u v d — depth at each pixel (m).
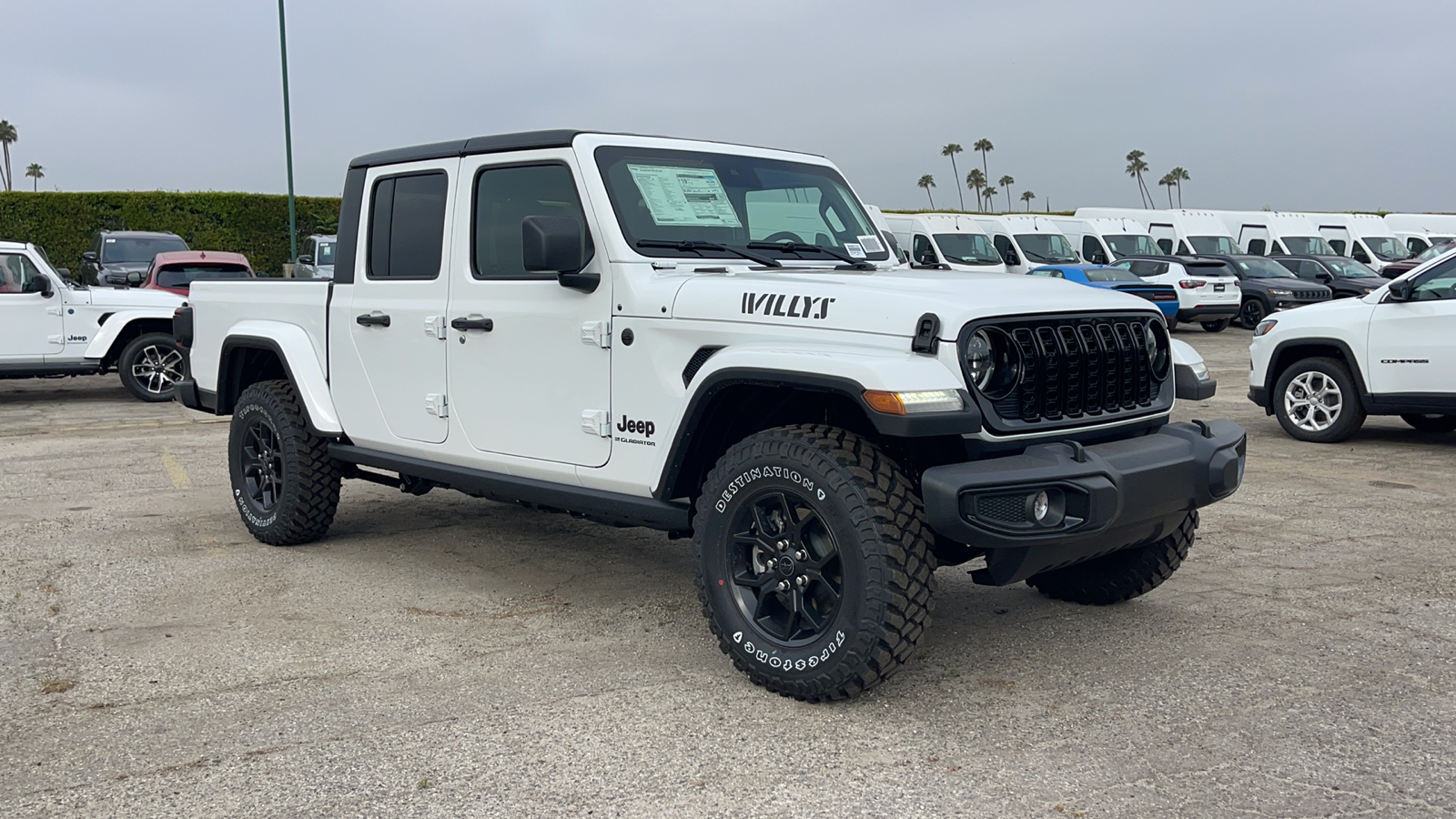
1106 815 2.99
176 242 20.98
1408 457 8.76
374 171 5.36
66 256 28.80
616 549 5.99
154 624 4.68
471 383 4.86
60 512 6.91
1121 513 3.62
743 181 4.80
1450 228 34.19
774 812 3.02
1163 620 4.69
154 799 3.12
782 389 3.88
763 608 3.91
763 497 3.80
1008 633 4.52
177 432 10.52
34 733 3.56
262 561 5.71
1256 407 12.04
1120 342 4.01
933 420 3.36
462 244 4.87
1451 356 8.64
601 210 4.30
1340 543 5.99
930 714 3.67
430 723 3.62
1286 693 3.86
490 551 5.94
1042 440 3.77
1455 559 5.66
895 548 3.49
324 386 5.68
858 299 3.69
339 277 5.55
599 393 4.34
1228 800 3.07
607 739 3.49
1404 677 4.01
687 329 4.03
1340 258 27.62
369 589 5.20
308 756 3.38
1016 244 24.50
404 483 5.77
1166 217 28.53
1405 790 3.13
